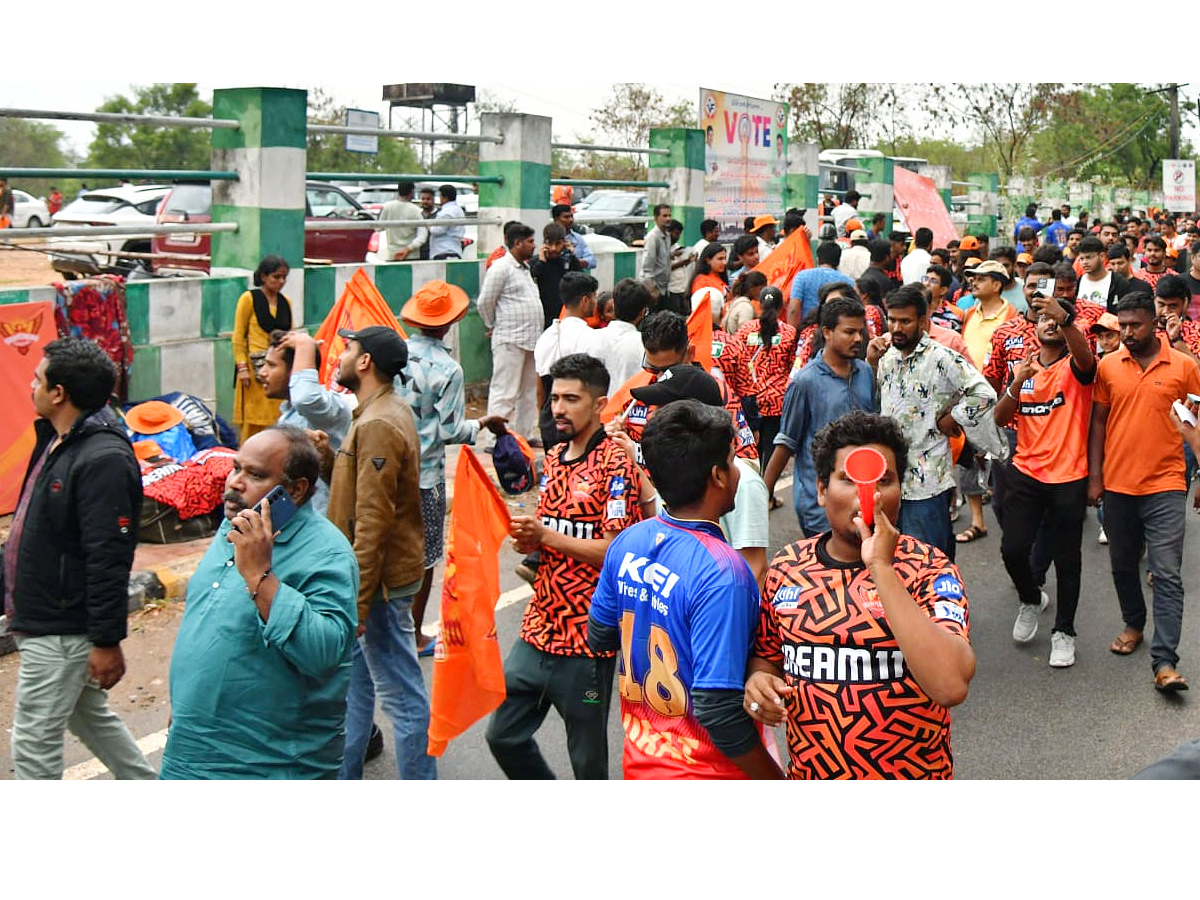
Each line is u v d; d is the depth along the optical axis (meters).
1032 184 42.66
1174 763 2.30
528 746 4.45
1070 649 6.77
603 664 4.28
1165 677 6.30
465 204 19.97
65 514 4.18
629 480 4.25
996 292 9.17
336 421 5.22
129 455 4.28
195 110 28.52
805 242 11.41
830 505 3.06
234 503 3.62
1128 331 6.36
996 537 9.43
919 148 52.72
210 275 10.66
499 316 11.35
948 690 2.82
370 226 11.61
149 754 5.39
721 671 3.12
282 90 10.41
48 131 24.55
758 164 18.83
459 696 4.20
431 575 6.27
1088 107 58.12
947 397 6.29
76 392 4.21
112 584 4.18
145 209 16.31
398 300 12.28
